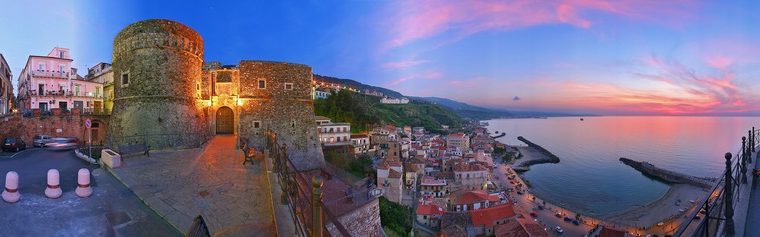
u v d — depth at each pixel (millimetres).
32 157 22422
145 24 28359
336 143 66062
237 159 20078
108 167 17562
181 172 16297
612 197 70312
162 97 28188
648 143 165875
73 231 9930
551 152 136250
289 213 9672
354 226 20250
